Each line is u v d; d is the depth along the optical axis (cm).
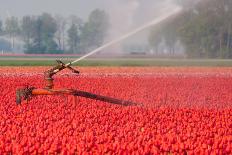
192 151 3359
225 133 4244
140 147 3488
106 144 3553
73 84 9038
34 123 4525
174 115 5116
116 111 5331
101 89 8256
